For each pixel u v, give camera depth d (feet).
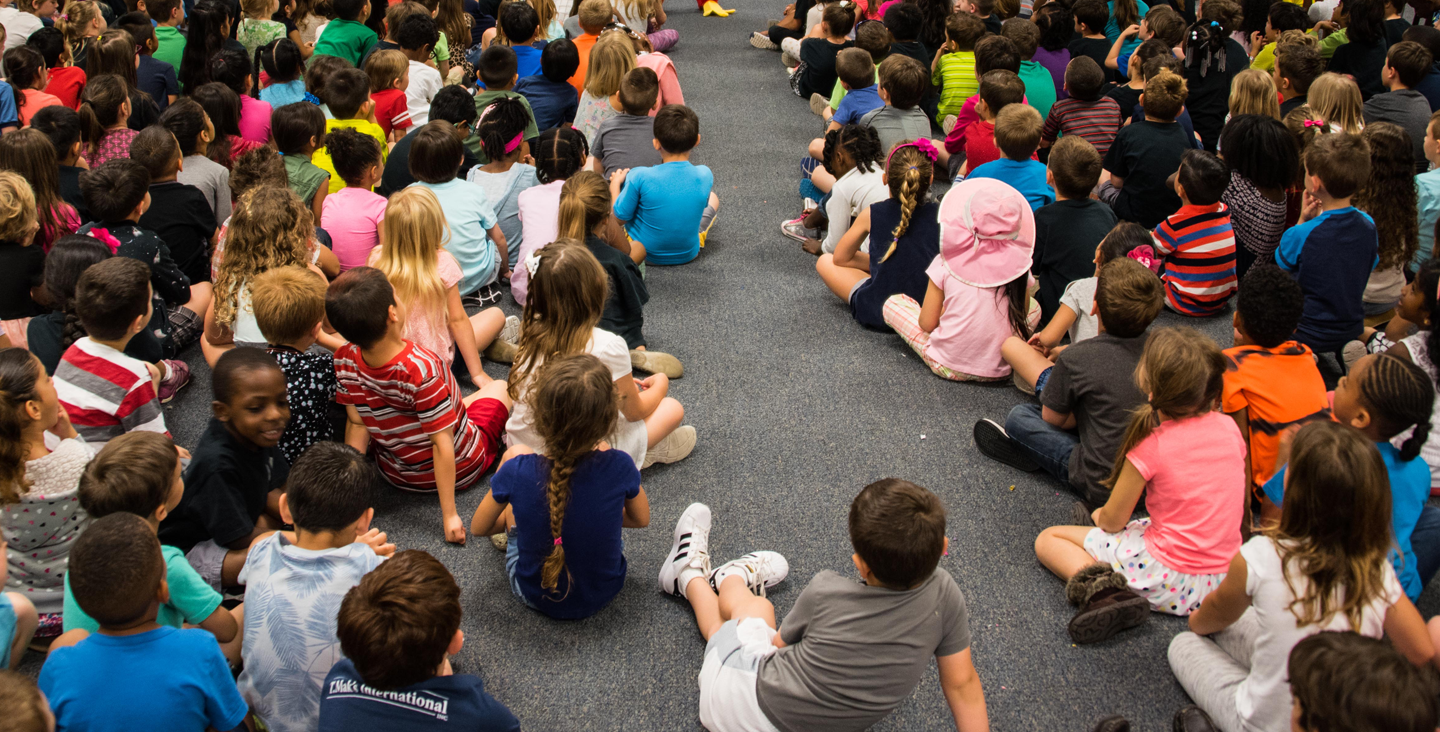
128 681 5.85
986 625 8.30
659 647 8.09
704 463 10.36
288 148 13.43
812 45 21.21
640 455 9.46
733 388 11.68
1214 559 7.98
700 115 21.02
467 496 9.78
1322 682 5.04
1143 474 7.93
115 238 10.67
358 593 5.88
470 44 22.62
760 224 16.19
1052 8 20.06
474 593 8.61
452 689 6.06
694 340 12.71
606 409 7.32
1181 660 7.55
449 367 10.87
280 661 6.61
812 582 6.64
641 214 14.33
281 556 6.77
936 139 19.19
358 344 8.36
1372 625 6.48
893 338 12.83
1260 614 6.65
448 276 10.62
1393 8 20.48
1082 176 11.76
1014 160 13.55
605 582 8.16
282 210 10.27
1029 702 7.57
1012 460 10.32
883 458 10.46
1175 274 13.11
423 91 17.88
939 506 6.31
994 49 16.99
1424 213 13.09
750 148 19.31
